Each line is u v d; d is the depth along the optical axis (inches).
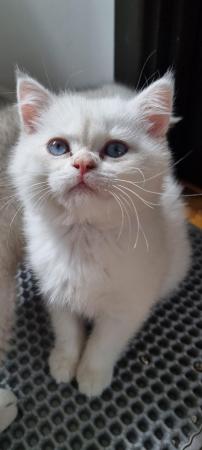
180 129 23.1
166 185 14.6
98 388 14.2
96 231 12.4
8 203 15.0
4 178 15.1
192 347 15.7
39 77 26.4
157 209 13.4
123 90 19.5
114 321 14.1
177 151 23.8
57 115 12.7
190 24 20.3
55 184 11.3
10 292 15.7
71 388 14.5
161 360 15.3
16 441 13.3
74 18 23.0
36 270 14.4
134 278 13.0
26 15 24.5
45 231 13.3
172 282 16.5
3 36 26.4
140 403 14.1
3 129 16.6
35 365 15.2
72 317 15.0
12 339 15.8
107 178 11.1
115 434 13.4
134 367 15.1
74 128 11.8
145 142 12.6
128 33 20.8
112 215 11.8
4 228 15.1
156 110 12.9
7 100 25.9
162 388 14.5
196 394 14.3
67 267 13.2
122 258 12.7
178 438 13.3
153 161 12.3
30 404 14.1
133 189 11.6
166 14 20.0
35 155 12.1
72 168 11.1
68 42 24.0
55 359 14.9
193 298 17.4
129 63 21.8
